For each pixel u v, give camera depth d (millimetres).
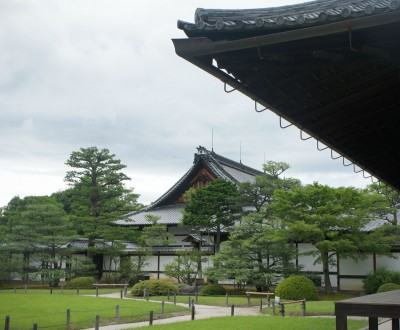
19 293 32250
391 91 8562
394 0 5199
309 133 9734
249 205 35219
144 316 19844
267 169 35344
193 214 35812
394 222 33250
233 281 36250
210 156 46812
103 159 42281
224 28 6113
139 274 40750
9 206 57344
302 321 16812
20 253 41125
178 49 6297
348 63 6852
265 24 5938
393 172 14758
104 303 24609
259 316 19109
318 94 8109
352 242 28469
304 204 29750
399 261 32594
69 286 37812
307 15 6262
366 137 10906
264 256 31703
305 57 6723
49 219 39312
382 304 7668
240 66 6859
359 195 28828
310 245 35625
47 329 16078
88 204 43062
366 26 5445
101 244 43406
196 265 38719
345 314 7855
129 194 44062
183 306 24219
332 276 34688
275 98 8125
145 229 39656
